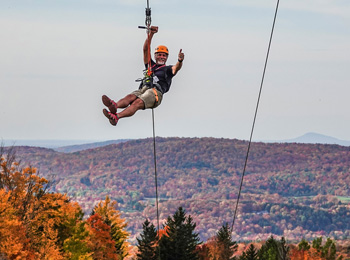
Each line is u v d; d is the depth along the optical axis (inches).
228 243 6683.1
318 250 7849.4
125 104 993.5
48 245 3390.7
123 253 5260.8
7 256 2928.2
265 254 6063.0
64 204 3809.1
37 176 3479.3
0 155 3405.5
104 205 5132.9
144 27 1078.4
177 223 5019.7
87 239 3870.6
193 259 4980.3
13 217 3063.5
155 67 1056.8
